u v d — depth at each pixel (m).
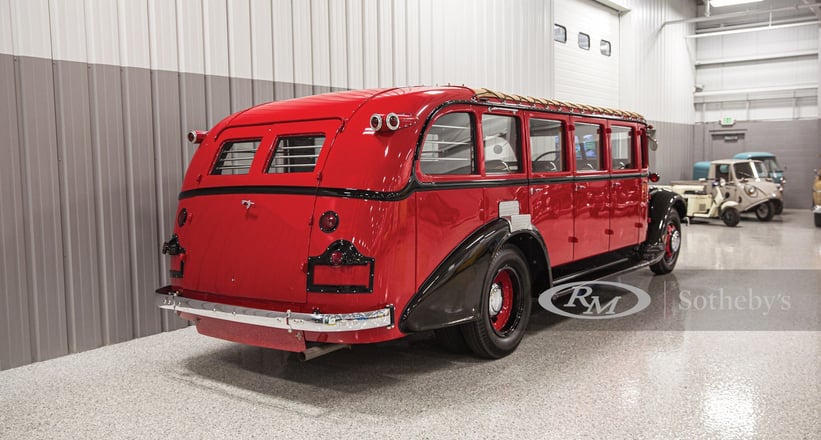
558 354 4.18
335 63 6.27
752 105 17.91
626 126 5.67
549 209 4.50
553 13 10.23
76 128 4.31
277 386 3.64
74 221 4.32
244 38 5.40
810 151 17.16
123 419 3.20
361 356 4.18
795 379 3.65
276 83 5.70
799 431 2.94
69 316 4.32
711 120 18.53
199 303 3.54
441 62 7.72
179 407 3.35
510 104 4.11
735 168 12.96
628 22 13.71
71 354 4.32
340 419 3.15
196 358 4.20
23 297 4.09
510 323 4.21
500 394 3.46
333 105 3.57
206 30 5.10
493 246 3.77
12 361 4.05
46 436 3.01
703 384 3.58
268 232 3.37
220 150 3.83
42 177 4.16
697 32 18.41
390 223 3.21
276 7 5.67
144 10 4.67
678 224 7.10
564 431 2.97
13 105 4.02
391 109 3.41
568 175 4.73
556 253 4.61
